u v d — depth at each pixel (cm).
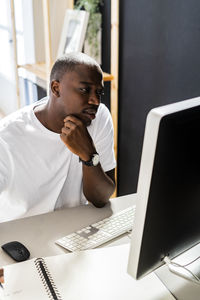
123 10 245
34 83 257
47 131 143
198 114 82
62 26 254
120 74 261
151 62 232
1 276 103
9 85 280
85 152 139
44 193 148
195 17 196
